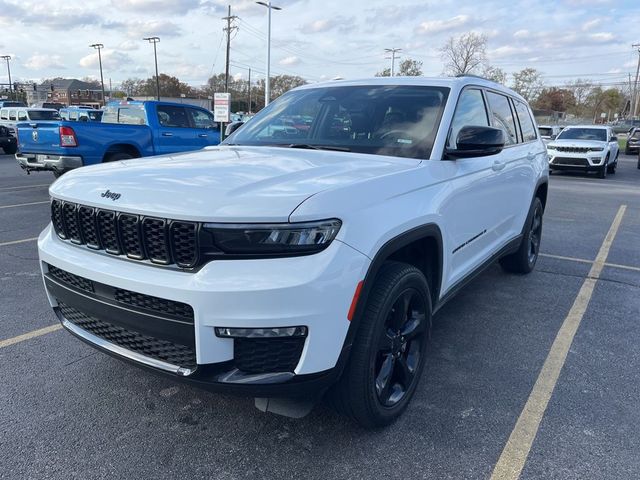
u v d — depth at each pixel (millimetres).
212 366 2191
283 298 2096
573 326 4223
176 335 2229
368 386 2504
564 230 8359
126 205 2344
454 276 3500
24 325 4047
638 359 3646
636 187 15133
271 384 2191
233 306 2100
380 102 3658
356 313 2316
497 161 4078
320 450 2604
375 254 2373
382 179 2623
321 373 2240
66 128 9328
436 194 3010
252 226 2117
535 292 5078
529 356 3672
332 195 2279
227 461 2516
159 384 3209
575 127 19359
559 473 2445
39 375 3291
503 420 2867
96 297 2490
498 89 4527
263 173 2553
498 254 4492
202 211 2150
